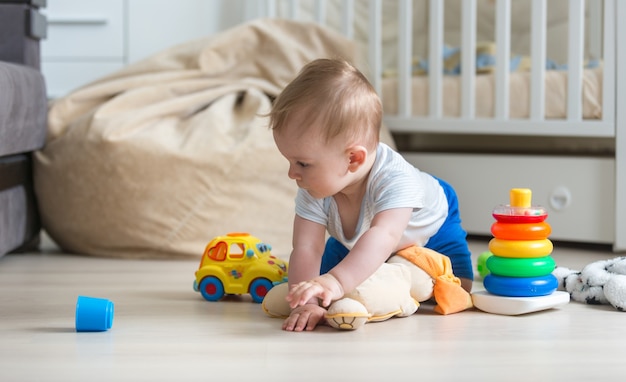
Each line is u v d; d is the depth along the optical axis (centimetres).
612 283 161
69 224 239
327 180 144
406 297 150
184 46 274
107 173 230
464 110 272
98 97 253
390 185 148
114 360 121
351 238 157
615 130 248
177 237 232
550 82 260
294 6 306
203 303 168
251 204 236
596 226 254
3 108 202
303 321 141
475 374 114
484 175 271
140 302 169
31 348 128
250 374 114
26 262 228
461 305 157
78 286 188
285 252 241
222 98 253
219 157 231
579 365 119
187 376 113
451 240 167
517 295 156
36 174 241
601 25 302
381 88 287
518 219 156
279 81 268
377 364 119
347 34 296
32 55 242
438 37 276
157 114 242
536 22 258
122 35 326
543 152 292
